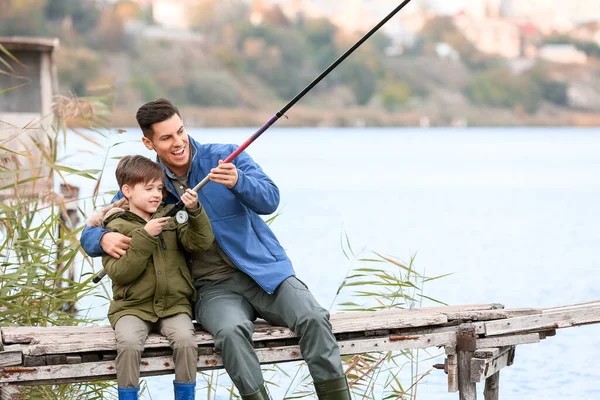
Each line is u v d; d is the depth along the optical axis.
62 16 90.00
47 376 4.99
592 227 18.02
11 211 6.61
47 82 12.07
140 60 91.50
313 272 12.28
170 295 5.17
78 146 24.88
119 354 4.94
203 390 7.26
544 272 12.59
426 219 19.14
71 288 6.41
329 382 5.10
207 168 5.46
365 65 100.56
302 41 100.94
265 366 7.75
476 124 101.19
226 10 100.75
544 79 104.25
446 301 10.50
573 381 7.51
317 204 22.00
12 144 10.29
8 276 6.11
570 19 112.94
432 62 104.50
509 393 7.20
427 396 7.11
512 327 5.58
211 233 5.19
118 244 5.10
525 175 31.08
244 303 5.38
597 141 63.28
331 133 81.31
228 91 93.88
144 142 5.41
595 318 5.68
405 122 99.06
